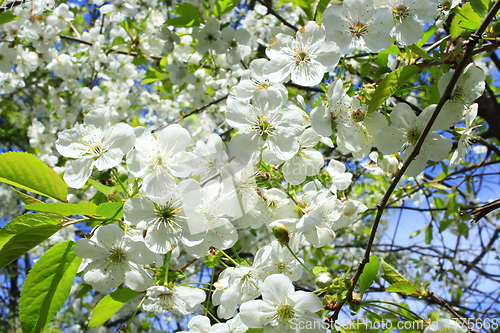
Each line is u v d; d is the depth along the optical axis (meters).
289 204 0.25
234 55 0.38
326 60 0.25
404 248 0.54
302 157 0.26
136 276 0.23
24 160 0.22
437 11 0.24
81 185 0.24
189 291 0.24
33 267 0.22
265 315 0.23
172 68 0.41
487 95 0.40
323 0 0.30
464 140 0.26
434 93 0.25
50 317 0.22
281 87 0.25
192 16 0.35
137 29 0.42
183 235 0.23
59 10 0.40
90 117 0.24
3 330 0.75
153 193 0.23
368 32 0.24
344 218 0.26
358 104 0.24
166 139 0.24
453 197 0.42
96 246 0.23
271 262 0.25
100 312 0.23
